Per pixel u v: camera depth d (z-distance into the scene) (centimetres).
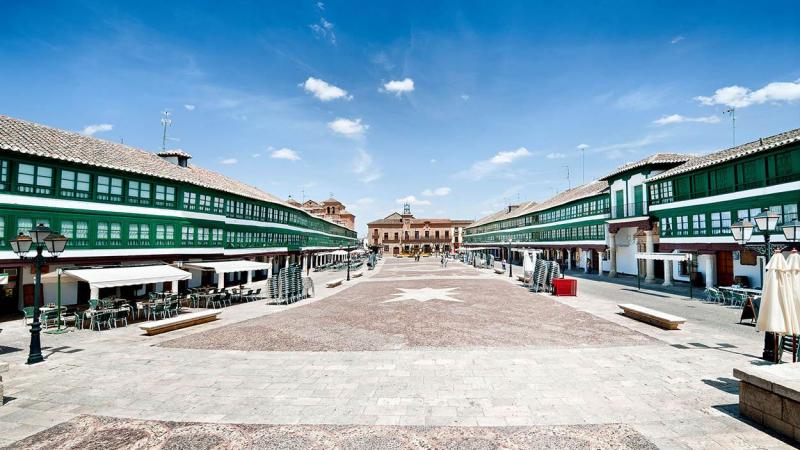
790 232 1055
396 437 620
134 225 2284
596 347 1133
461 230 11756
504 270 4278
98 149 2284
